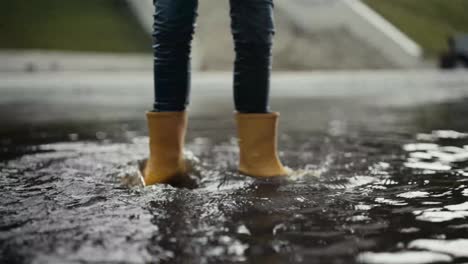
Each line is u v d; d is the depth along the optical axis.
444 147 2.47
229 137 3.03
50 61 12.28
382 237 1.14
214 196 1.52
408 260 1.00
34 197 1.49
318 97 6.93
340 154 2.33
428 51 15.98
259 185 1.70
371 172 1.89
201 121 4.02
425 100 5.97
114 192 1.57
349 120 3.93
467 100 5.87
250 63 1.91
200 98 7.19
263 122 1.90
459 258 1.01
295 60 14.55
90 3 16.70
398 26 17.17
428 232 1.17
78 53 12.77
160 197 1.50
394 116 4.16
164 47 1.86
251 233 1.16
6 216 1.29
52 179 1.76
